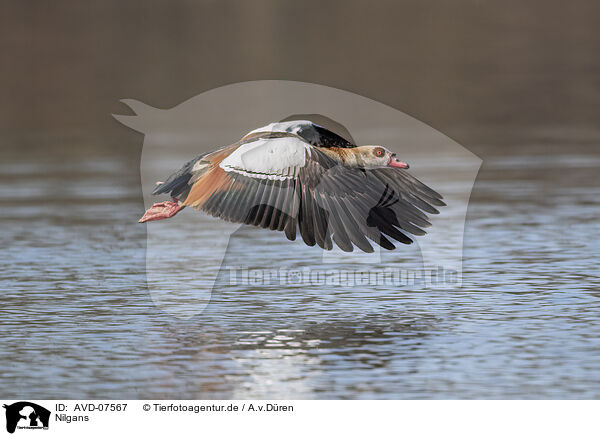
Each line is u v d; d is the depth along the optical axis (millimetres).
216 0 43875
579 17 42312
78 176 22641
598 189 19750
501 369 10320
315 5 42281
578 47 37375
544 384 9914
